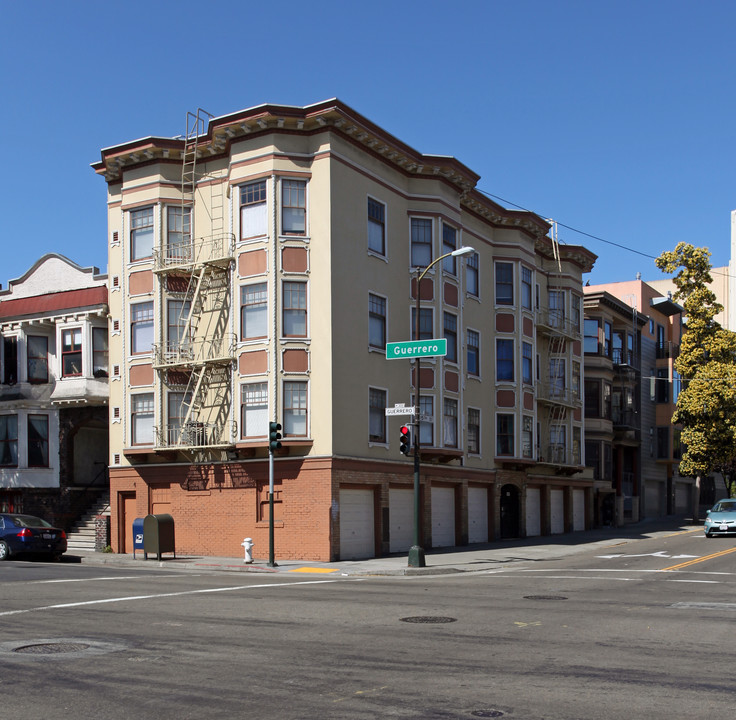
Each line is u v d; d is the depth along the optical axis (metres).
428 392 31.27
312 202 27.55
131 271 30.75
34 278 35.06
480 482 35.38
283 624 12.53
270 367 27.00
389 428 29.48
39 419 34.12
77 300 33.19
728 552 27.56
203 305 29.62
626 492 52.91
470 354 34.97
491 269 37.03
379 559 27.12
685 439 47.28
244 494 27.94
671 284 67.69
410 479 30.36
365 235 28.95
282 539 26.89
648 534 40.47
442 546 32.81
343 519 27.03
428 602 15.31
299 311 27.34
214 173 30.05
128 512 30.73
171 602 15.16
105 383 32.91
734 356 47.84
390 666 9.45
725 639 11.26
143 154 30.42
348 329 27.78
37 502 33.88
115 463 30.95
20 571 21.52
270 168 27.48
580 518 45.50
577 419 44.69
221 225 29.61
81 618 13.08
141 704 7.79
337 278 27.41
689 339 47.78
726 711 7.51
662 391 57.69
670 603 15.22
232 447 27.83
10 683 8.63
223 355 28.83
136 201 30.72
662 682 8.66
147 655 10.09
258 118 27.39
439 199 31.86
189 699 7.96
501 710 7.54
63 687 8.46
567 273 43.31
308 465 26.69
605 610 14.23
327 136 27.47
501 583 19.39
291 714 7.42
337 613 13.77
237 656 10.02
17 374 34.28
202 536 28.69
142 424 30.28
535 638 11.33
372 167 29.59
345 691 8.26
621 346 52.06
